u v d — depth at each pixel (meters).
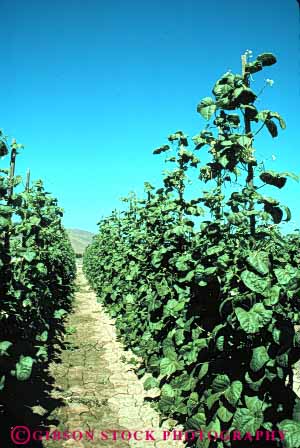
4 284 4.68
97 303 15.51
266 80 3.54
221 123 3.89
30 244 6.53
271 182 3.54
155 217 6.12
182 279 4.66
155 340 6.04
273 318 3.38
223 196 4.10
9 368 3.98
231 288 3.64
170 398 4.86
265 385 3.57
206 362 3.94
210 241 4.21
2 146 4.28
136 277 7.50
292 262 4.77
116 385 6.39
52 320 9.44
